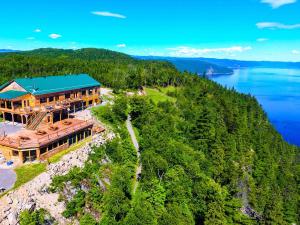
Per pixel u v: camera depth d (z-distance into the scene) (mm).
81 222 34438
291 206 62375
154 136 59531
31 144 40375
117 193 38125
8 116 59281
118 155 51281
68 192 36812
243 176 67875
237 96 149500
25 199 32125
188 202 43125
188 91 129875
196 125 73625
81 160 45000
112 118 65812
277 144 103000
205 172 56688
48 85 62938
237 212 44250
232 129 93562
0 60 135375
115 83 104000
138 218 35312
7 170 37844
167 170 46812
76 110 68500
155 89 128250
